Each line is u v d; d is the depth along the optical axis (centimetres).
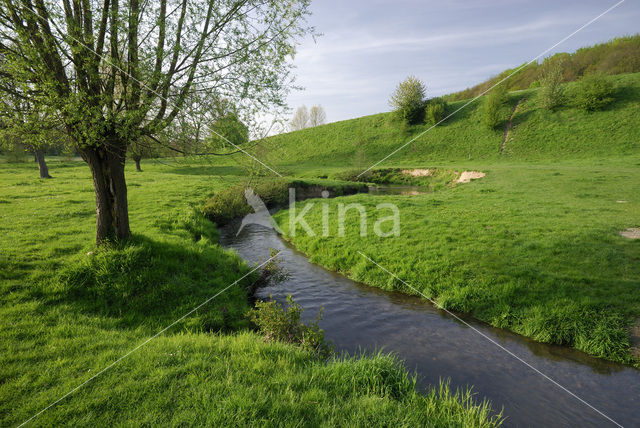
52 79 599
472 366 593
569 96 5012
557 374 568
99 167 771
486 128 5144
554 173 2670
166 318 677
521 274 888
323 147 6088
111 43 638
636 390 523
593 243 1048
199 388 397
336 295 941
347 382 445
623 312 684
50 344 494
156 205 1783
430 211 1712
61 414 344
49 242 952
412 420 369
